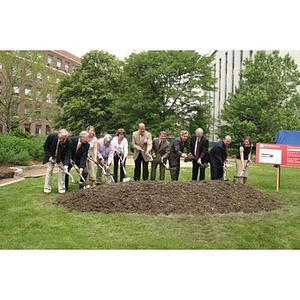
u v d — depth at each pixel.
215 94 46.06
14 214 5.34
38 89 25.45
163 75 25.03
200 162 8.10
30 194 6.92
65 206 5.90
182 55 24.73
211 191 6.38
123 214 5.41
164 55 25.03
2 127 33.88
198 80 24.83
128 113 25.95
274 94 25.08
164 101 25.84
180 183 6.73
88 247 3.96
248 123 24.84
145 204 5.76
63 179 7.12
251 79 26.42
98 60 32.31
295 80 25.17
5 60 22.00
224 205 5.93
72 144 7.21
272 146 8.96
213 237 4.41
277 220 5.32
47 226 4.75
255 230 4.73
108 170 7.70
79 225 4.81
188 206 5.73
